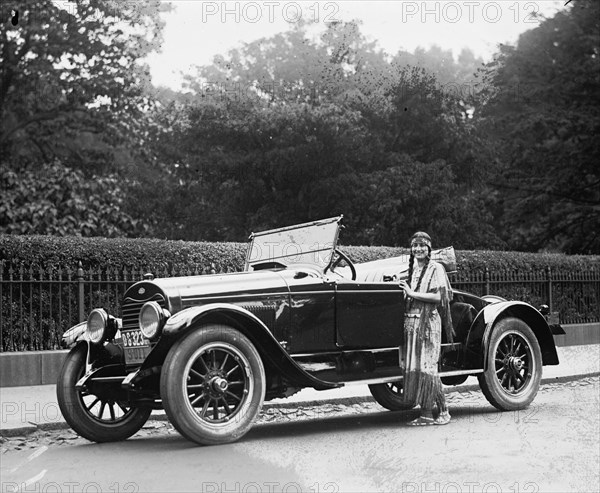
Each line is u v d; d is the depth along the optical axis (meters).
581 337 16.02
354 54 29.62
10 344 10.91
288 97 27.39
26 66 24.47
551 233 29.94
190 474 5.61
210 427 6.56
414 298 7.49
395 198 24.16
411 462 5.81
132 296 7.19
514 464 5.69
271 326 7.23
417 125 26.77
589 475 5.35
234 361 7.20
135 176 25.66
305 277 7.59
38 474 5.82
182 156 26.34
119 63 25.11
